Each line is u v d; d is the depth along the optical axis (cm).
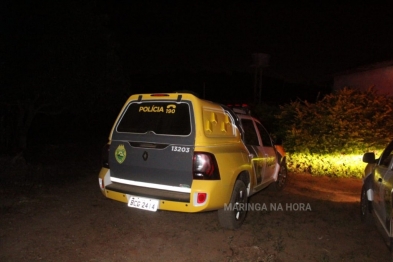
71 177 905
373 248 518
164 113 531
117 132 559
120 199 533
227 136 562
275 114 1352
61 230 542
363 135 1104
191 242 514
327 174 1123
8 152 1070
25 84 893
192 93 522
